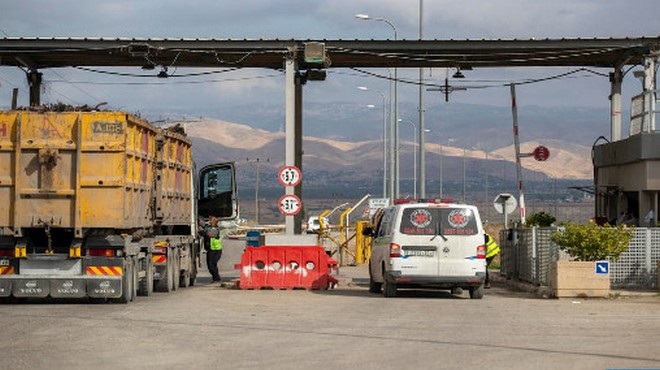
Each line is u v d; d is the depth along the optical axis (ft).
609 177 124.36
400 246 88.12
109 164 77.56
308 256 101.40
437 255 87.86
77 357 47.14
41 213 77.56
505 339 54.80
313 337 55.52
